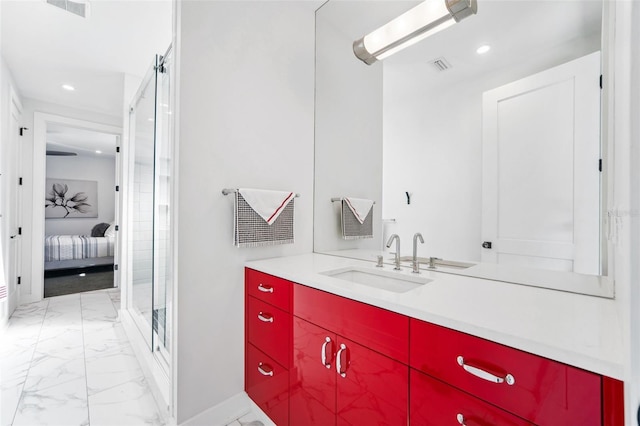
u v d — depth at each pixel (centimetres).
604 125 98
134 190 267
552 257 110
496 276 124
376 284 146
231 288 157
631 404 36
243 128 162
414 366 85
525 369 65
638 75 39
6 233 264
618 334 67
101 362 204
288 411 133
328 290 112
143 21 202
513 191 121
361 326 100
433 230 147
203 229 146
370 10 170
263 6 171
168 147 182
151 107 210
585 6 103
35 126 332
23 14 193
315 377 118
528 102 116
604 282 98
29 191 330
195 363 143
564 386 60
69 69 267
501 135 124
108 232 606
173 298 141
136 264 260
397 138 161
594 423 56
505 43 122
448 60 140
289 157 186
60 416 150
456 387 76
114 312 304
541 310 83
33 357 210
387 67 164
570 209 106
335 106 191
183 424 139
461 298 95
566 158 107
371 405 97
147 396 167
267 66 173
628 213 39
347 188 185
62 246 520
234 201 156
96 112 369
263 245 162
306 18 196
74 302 335
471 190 134
